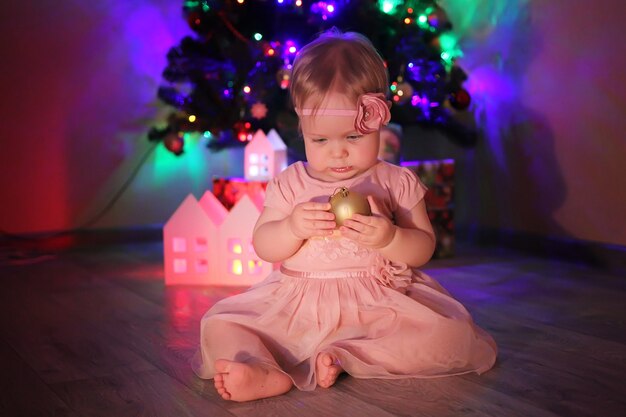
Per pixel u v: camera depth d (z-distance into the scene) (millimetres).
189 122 3256
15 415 1382
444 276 2727
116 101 3646
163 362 1719
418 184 1662
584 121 2924
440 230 3105
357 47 1544
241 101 3191
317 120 1508
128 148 3695
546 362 1667
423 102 3131
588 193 2938
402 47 3025
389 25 3004
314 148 1555
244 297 1624
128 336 1959
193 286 2631
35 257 3258
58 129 3537
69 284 2676
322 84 1492
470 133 3455
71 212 3592
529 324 2025
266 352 1485
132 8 3639
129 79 3666
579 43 2916
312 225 1470
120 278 2785
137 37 3664
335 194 1499
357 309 1552
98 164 3635
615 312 2160
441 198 3104
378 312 1555
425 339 1530
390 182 1652
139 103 3697
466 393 1458
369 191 1620
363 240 1482
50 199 3545
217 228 2639
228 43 3127
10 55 3412
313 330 1554
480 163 3539
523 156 3262
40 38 3465
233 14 3047
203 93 3248
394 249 1548
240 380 1388
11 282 2719
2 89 3410
